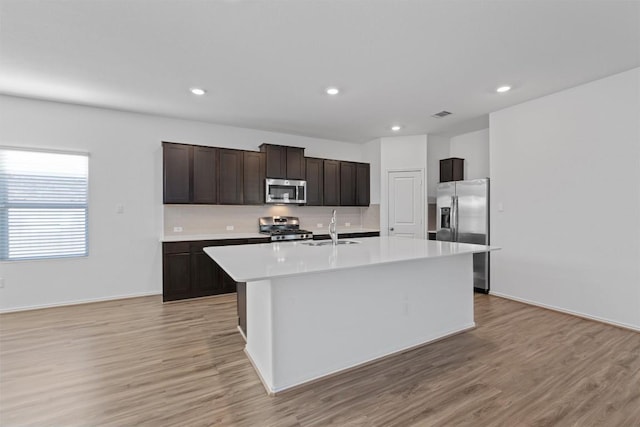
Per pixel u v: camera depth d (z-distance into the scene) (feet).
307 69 9.20
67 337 9.07
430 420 5.48
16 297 11.37
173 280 12.80
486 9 6.44
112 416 5.59
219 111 13.15
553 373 7.01
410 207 17.53
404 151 17.67
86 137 12.48
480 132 16.62
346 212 19.43
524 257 12.21
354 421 5.48
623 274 9.57
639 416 5.54
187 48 7.97
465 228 14.40
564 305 11.04
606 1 6.18
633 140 9.29
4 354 7.98
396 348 8.24
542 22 6.89
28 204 11.57
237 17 6.68
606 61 8.75
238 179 14.85
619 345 8.38
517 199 12.41
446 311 9.34
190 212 14.69
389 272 8.18
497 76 9.73
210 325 10.09
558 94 11.04
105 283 12.87
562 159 10.98
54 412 5.68
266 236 14.76
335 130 16.40
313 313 6.93
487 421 5.44
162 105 12.35
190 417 5.58
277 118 14.17
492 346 8.51
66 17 6.62
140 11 6.45
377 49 8.07
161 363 7.57
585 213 10.41
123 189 13.17
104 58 8.46
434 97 11.55
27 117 11.51
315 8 6.39
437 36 7.47
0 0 6.03
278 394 6.34
